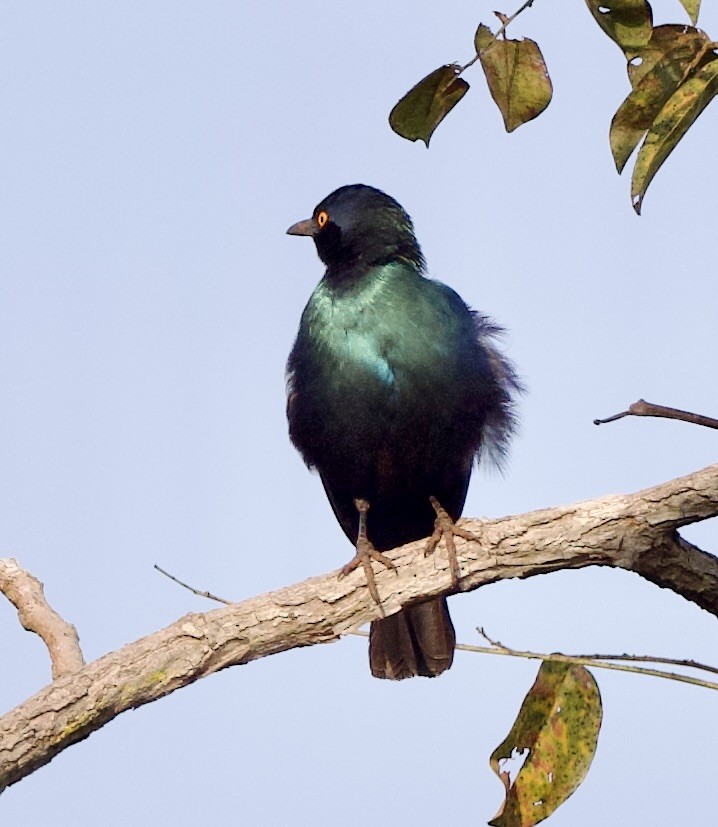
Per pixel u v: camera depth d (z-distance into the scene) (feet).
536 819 27.76
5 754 27.99
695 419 24.52
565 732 27.94
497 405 40.04
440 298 39.63
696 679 24.73
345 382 39.17
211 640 29.84
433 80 25.00
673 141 23.73
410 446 39.81
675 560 29.43
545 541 30.32
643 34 23.35
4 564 32.91
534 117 25.41
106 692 28.76
